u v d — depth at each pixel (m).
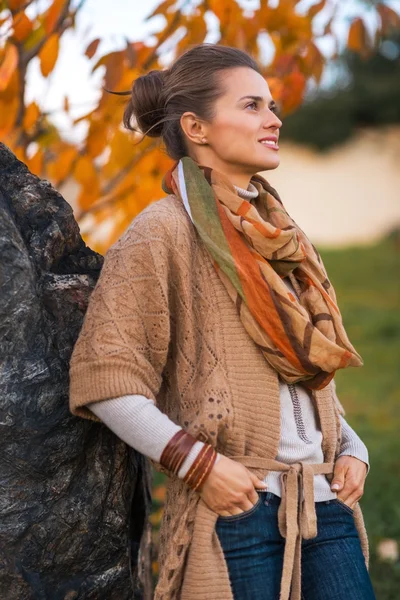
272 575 2.24
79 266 2.54
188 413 2.29
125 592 2.49
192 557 2.22
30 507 2.30
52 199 2.49
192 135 2.52
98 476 2.43
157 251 2.27
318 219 29.06
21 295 2.26
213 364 2.27
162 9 3.58
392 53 26.12
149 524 3.03
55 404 2.29
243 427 2.26
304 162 29.31
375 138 28.48
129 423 2.16
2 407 2.22
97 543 2.43
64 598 2.36
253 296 2.28
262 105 2.50
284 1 3.75
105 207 4.11
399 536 4.36
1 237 2.24
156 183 3.93
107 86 3.40
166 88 2.60
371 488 5.01
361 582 2.34
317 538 2.37
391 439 6.26
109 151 3.93
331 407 2.51
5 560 2.27
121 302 2.23
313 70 4.01
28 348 2.28
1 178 2.42
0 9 3.65
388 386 8.37
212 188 2.40
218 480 2.17
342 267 18.83
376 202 28.77
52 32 3.54
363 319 12.19
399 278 17.12
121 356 2.18
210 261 2.34
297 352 2.28
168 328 2.27
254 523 2.24
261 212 2.57
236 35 3.70
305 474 2.31
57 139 4.26
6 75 3.52
